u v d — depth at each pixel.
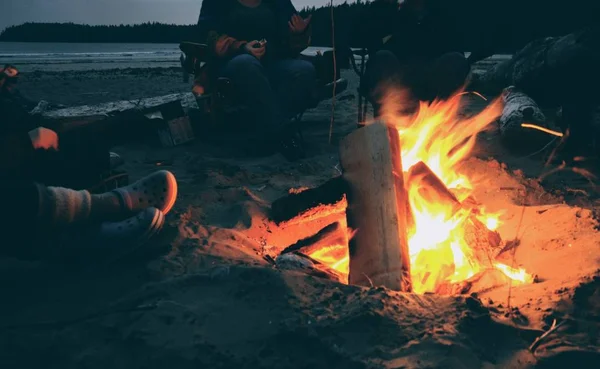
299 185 5.01
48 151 3.18
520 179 5.05
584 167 5.48
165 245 3.28
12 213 2.68
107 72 17.42
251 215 4.03
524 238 3.78
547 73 6.29
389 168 3.21
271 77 6.35
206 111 6.43
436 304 2.65
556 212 4.00
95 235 2.99
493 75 9.71
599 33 5.77
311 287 2.81
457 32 6.14
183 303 2.64
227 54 6.14
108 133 6.16
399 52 6.13
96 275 3.03
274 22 6.43
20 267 3.18
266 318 2.52
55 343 2.38
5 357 2.31
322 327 2.41
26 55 30.05
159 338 2.38
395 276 2.95
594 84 5.80
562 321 2.52
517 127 6.17
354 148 3.36
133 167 5.55
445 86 5.81
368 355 2.29
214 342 2.37
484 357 2.30
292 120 6.81
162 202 3.32
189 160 5.84
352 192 3.31
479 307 2.59
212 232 3.58
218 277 2.85
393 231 3.05
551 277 3.15
